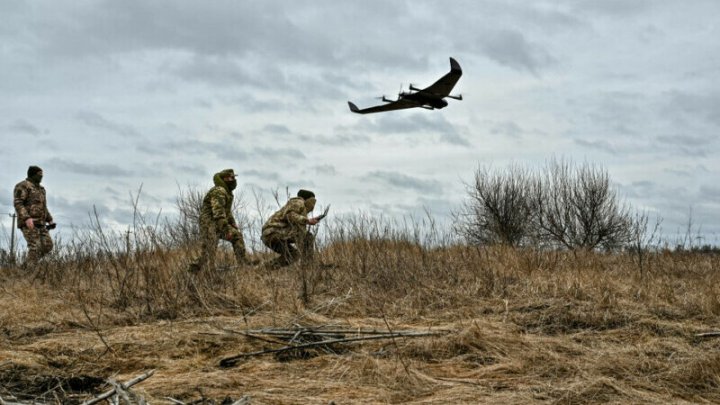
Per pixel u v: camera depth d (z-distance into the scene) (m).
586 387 5.08
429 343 6.19
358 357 5.95
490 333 6.38
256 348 6.39
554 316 7.31
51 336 6.95
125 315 7.67
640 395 5.04
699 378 5.40
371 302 8.05
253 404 4.79
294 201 10.11
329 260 9.70
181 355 6.29
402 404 4.88
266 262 9.83
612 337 6.65
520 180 18.61
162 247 9.85
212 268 8.95
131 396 4.36
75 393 5.29
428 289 8.43
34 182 11.41
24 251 11.11
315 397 4.99
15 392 5.21
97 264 9.70
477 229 18.38
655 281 9.08
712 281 9.31
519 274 9.18
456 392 5.07
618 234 17.78
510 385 5.27
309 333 6.51
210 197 9.52
